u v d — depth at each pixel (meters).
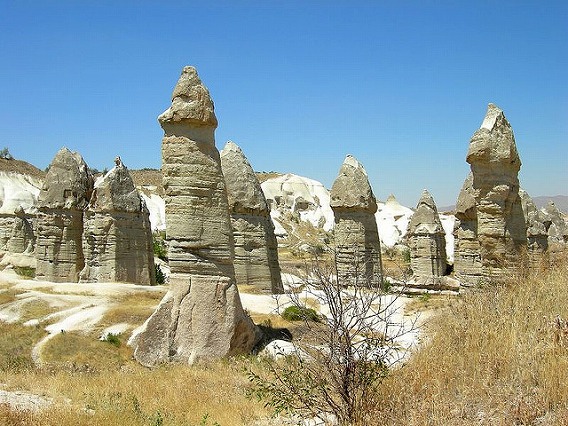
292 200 102.19
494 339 11.91
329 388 10.84
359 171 32.75
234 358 20.33
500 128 19.95
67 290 28.92
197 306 20.94
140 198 34.38
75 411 11.70
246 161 32.97
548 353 10.78
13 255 45.88
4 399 13.48
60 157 36.22
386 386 10.75
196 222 21.16
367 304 10.91
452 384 10.72
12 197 54.34
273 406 11.69
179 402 13.42
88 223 33.72
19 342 22.36
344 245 32.31
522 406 9.12
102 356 20.77
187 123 21.28
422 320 20.34
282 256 50.97
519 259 19.73
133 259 33.56
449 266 43.44
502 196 19.80
